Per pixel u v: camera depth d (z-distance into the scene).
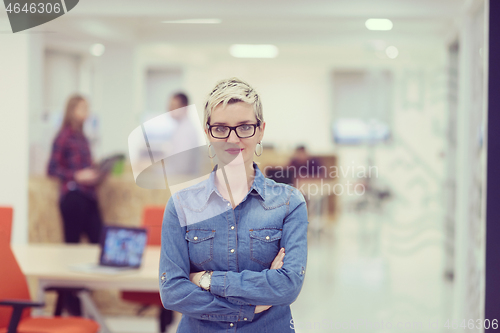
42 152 4.79
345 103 12.31
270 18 3.86
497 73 2.57
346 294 4.75
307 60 11.46
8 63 4.52
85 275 2.54
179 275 1.39
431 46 7.27
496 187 2.59
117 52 7.21
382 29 6.81
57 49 7.55
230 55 10.97
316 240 7.67
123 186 4.39
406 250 6.84
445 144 5.25
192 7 3.81
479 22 3.49
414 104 5.83
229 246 1.41
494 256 2.59
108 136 7.22
